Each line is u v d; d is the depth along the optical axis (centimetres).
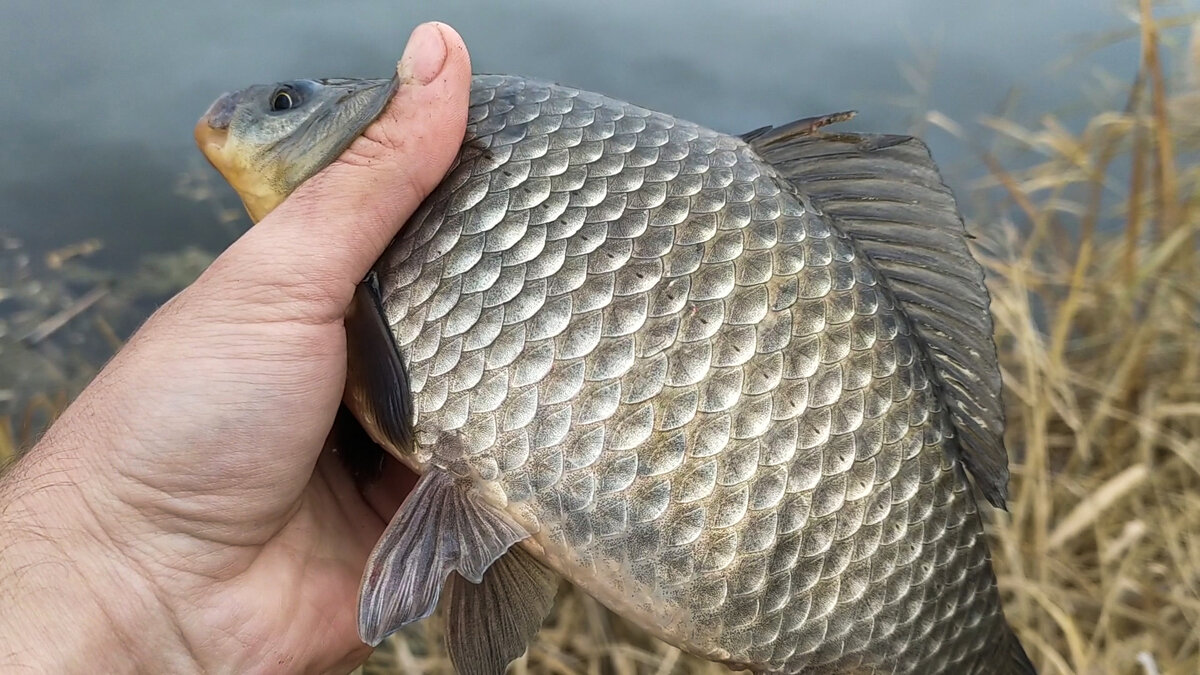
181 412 25
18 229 68
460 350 24
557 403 24
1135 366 44
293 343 25
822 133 27
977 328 27
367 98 26
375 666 41
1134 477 39
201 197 72
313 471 30
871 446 24
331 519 30
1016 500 44
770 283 24
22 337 58
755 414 24
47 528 25
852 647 24
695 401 24
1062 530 40
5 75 87
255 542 27
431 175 25
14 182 73
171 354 25
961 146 69
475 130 25
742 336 24
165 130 80
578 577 24
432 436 24
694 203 24
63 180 73
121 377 26
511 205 24
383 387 25
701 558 24
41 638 24
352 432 30
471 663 25
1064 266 51
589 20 95
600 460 23
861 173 27
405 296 25
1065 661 38
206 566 26
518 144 25
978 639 26
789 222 25
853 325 25
